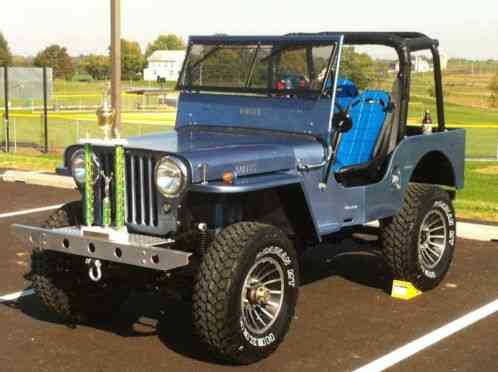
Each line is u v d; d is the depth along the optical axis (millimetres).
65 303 5488
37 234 5047
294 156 5336
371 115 6359
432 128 6953
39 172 12852
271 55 5930
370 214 5941
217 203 5043
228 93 6133
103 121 4988
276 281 4992
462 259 7648
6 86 18578
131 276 5312
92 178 5031
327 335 5430
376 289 6594
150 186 4875
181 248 5133
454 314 5938
